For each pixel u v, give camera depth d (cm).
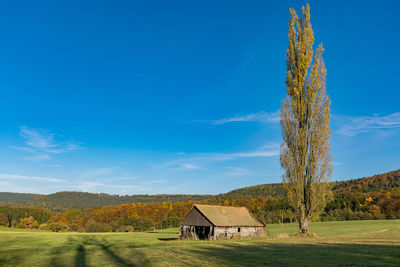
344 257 1798
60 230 10169
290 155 3953
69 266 1883
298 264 1619
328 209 13162
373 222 8706
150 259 1998
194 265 1706
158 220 13862
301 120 4019
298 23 4331
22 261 2156
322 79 4044
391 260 1616
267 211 12850
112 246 3622
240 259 1864
